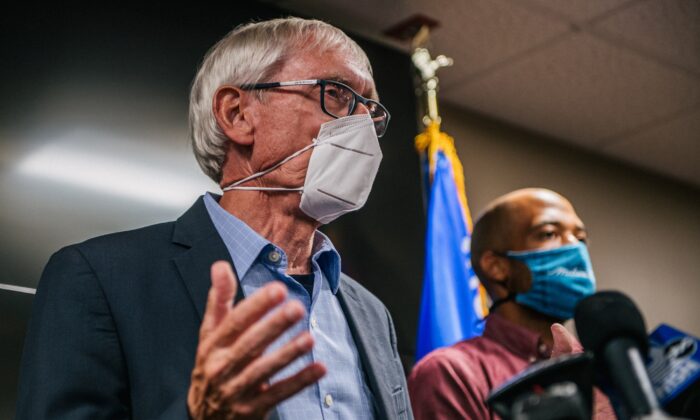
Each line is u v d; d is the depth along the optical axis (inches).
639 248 240.8
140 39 154.6
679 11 189.9
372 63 184.7
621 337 52.9
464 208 176.4
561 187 229.0
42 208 136.6
